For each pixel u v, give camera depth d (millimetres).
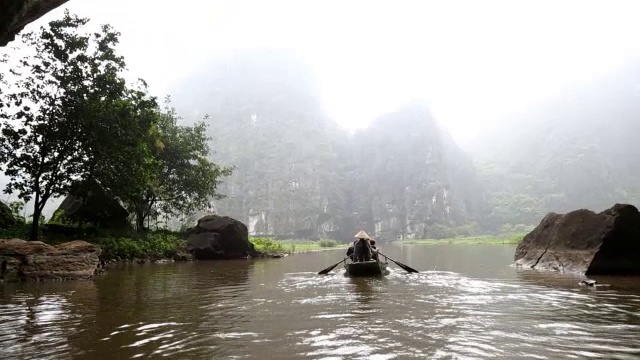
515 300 7711
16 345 4883
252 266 18703
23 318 6477
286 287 10352
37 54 17656
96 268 14367
